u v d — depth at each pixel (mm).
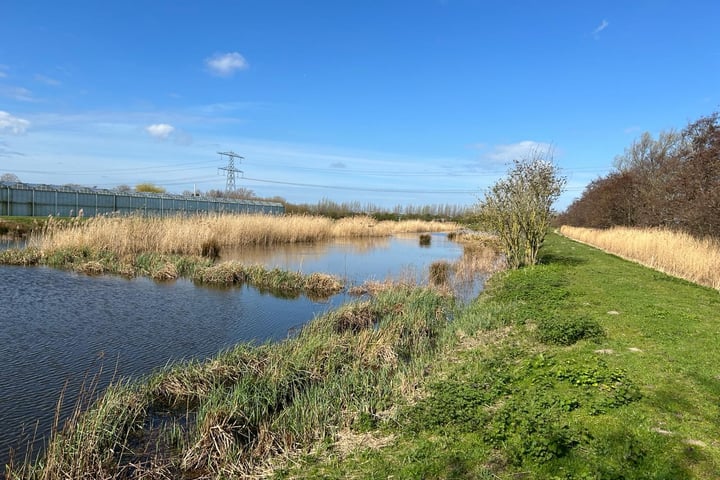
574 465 3717
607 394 5102
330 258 21406
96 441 4375
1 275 13188
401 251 26625
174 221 20625
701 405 4895
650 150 39844
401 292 12094
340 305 11461
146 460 4445
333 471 3902
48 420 5301
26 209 29828
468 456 3947
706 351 6777
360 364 6918
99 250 16109
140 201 36625
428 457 3959
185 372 6305
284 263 18656
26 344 7801
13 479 3951
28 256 15320
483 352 7074
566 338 7324
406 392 5535
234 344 8227
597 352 6773
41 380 6406
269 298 12109
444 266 17984
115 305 10539
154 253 16656
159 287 12703
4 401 5738
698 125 18875
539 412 4578
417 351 7762
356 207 68750
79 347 7766
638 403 4938
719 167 16953
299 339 8055
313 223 30078
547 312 9211
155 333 8664
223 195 67188
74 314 9664
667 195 21594
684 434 4250
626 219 33719
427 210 84312
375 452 4195
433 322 9586
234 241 22891
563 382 5582
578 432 4203
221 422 4832
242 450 4488
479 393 5176
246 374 6324
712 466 3703
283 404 5535
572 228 48031
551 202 16844
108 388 5586
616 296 11094
